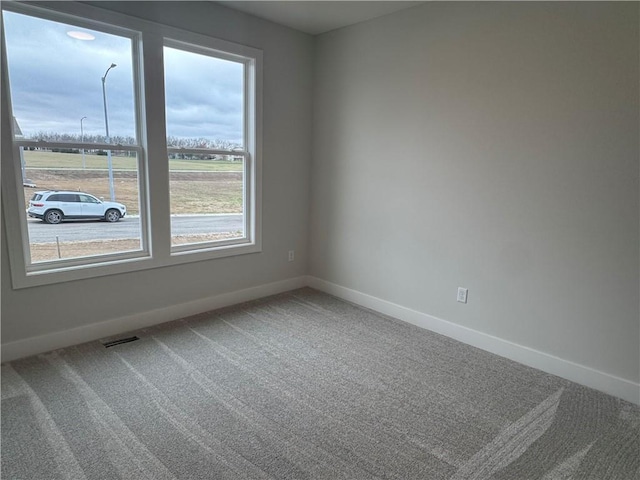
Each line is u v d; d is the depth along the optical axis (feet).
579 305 8.03
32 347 8.52
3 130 7.66
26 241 8.37
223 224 11.75
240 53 10.87
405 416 6.93
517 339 9.00
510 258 8.93
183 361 8.54
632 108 7.03
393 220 11.18
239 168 11.84
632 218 7.23
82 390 7.36
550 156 8.07
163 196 10.07
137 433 6.27
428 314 10.66
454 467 5.79
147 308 10.23
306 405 7.15
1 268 7.94
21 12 7.70
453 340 10.04
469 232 9.57
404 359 8.95
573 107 7.67
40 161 8.32
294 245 13.50
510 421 6.86
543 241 8.38
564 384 8.09
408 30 10.12
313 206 13.55
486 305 9.46
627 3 6.89
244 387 7.65
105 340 9.39
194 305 11.19
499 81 8.62
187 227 10.96
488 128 8.91
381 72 10.88
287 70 12.10
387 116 10.91
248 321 10.83
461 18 9.07
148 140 9.59
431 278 10.48
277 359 8.78
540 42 7.94
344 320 11.10
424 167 10.25
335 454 5.98
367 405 7.21
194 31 9.91
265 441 6.20
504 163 8.76
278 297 12.87
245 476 5.49
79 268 8.92
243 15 10.77
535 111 8.16
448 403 7.34
